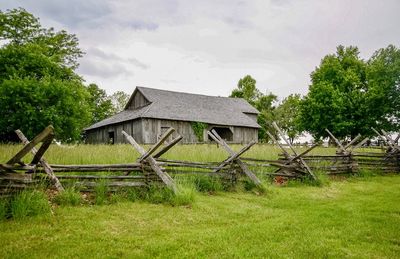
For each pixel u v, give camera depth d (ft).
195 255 15.03
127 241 16.57
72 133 85.15
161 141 25.11
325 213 23.47
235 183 31.73
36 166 23.52
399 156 51.39
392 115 108.88
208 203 25.23
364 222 20.97
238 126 121.70
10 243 15.57
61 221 19.01
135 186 25.80
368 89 111.65
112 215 20.76
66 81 94.38
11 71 82.02
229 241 17.12
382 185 38.04
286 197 29.30
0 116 74.23
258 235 18.12
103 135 124.36
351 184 38.27
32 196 20.42
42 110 75.10
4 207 19.29
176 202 24.09
